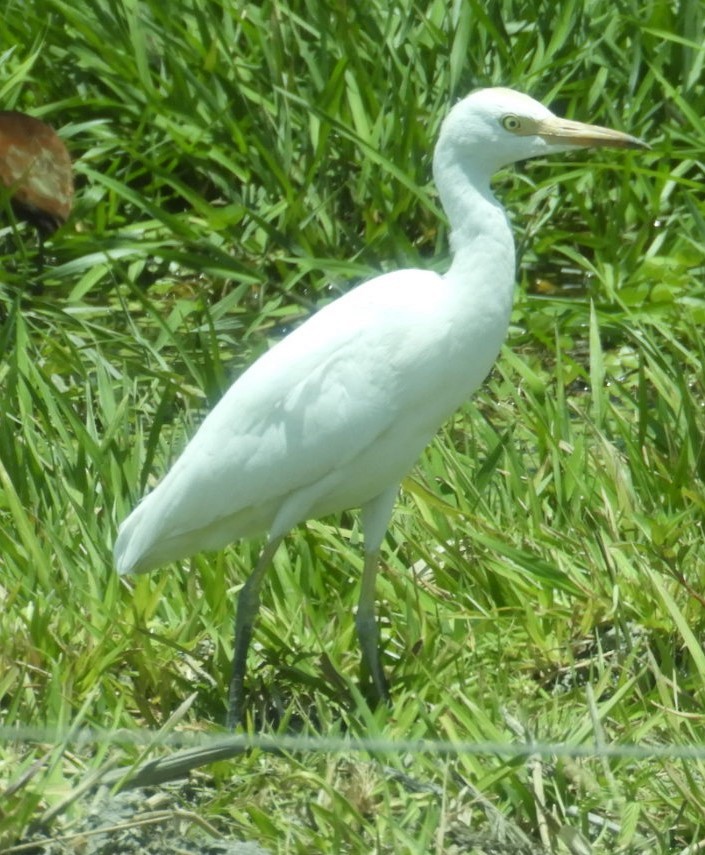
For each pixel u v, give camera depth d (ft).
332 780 23.15
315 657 26.76
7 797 21.49
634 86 45.16
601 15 47.65
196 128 44.29
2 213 42.86
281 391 24.72
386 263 41.91
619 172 44.75
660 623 27.35
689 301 40.75
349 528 31.76
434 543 30.22
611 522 29.07
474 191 24.80
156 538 25.25
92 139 45.09
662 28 46.73
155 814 21.93
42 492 30.37
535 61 44.98
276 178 43.27
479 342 24.68
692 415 31.48
